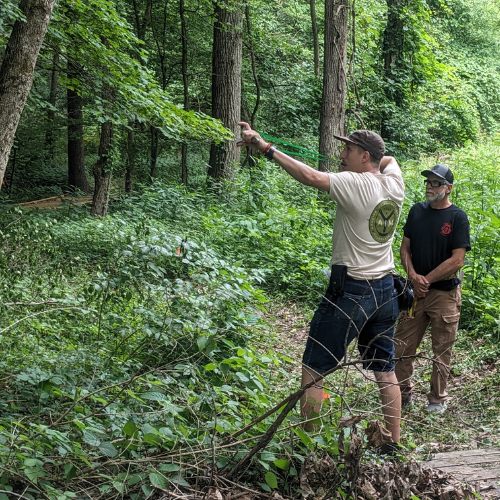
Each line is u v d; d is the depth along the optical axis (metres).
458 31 33.78
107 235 9.73
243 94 21.66
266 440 3.23
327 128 14.27
